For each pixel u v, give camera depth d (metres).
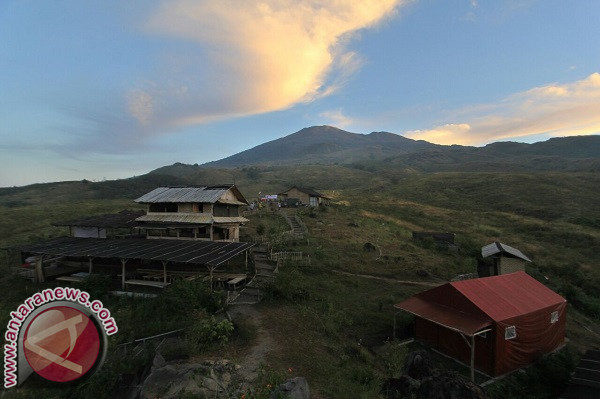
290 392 9.20
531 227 53.94
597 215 59.81
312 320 17.61
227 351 13.25
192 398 9.02
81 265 29.20
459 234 51.41
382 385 11.57
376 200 83.75
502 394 14.42
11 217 55.25
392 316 21.03
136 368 11.48
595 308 26.27
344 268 30.03
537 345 17.52
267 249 33.38
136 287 22.97
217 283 23.25
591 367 14.91
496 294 18.11
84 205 71.75
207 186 35.78
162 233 33.66
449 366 16.62
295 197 71.56
